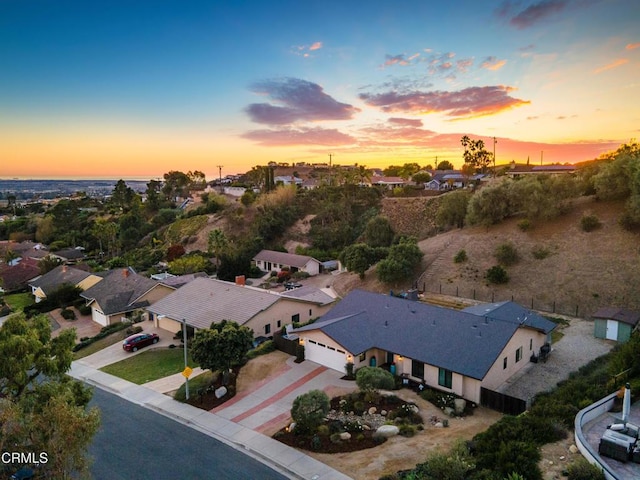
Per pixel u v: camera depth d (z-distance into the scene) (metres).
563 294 45.53
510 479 15.36
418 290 54.09
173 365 34.31
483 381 25.83
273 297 39.81
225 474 19.62
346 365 29.44
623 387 21.70
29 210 171.38
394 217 85.06
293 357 33.28
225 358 28.12
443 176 126.06
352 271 61.06
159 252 90.31
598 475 15.20
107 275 57.66
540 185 57.56
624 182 53.12
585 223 52.38
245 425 24.06
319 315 44.94
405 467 19.03
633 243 47.44
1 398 16.44
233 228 91.94
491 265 53.72
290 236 88.56
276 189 104.19
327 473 19.11
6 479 14.11
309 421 22.06
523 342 30.72
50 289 59.69
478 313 34.00
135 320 46.25
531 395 26.67
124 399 28.58
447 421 23.11
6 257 88.00
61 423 14.00
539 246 53.25
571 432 18.98
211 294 43.47
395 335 30.95
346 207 91.75
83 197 185.25
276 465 20.14
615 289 43.47
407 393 27.03
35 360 18.41
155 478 19.48
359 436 21.56
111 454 21.62
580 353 33.38
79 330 46.81
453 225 72.19
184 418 25.27
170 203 135.75
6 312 55.19
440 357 27.50
